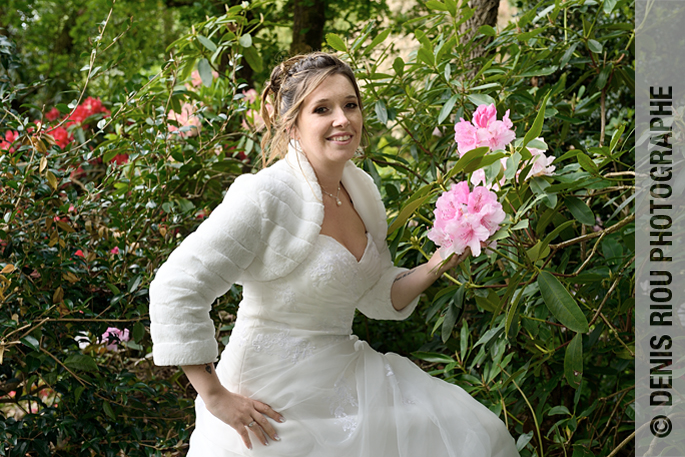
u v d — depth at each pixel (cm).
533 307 196
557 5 221
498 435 163
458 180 243
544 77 306
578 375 189
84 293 228
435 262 175
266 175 157
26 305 207
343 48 226
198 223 266
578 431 231
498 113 230
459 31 280
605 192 187
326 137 162
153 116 254
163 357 144
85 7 726
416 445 153
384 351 294
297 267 156
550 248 169
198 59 263
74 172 280
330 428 153
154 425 233
